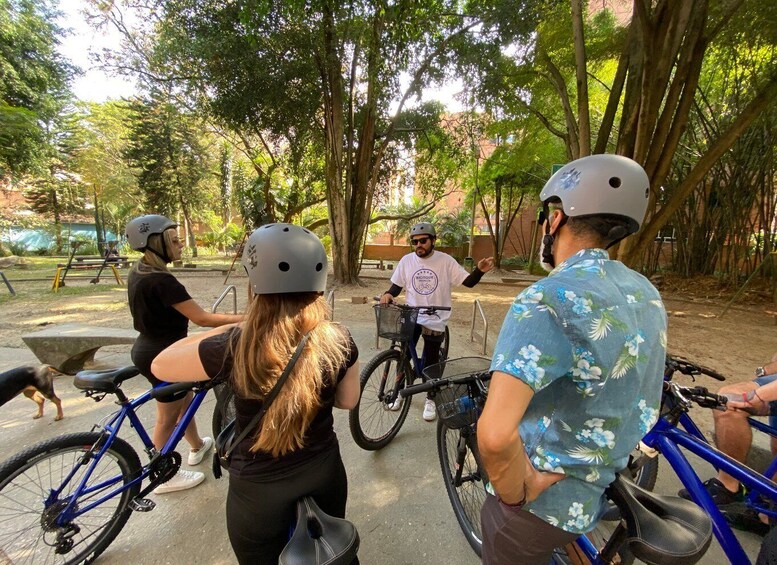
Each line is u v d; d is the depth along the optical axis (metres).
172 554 2.11
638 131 5.05
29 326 6.57
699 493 1.62
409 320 3.07
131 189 26.31
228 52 9.29
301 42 9.30
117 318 7.17
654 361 1.09
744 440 2.19
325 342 1.29
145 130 21.23
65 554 2.00
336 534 1.16
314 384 1.23
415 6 7.29
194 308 2.37
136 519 2.33
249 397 1.24
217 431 2.82
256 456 1.30
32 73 15.50
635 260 5.52
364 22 8.18
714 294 11.48
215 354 1.29
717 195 12.18
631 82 5.56
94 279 11.98
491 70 8.60
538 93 9.38
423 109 12.89
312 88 10.77
